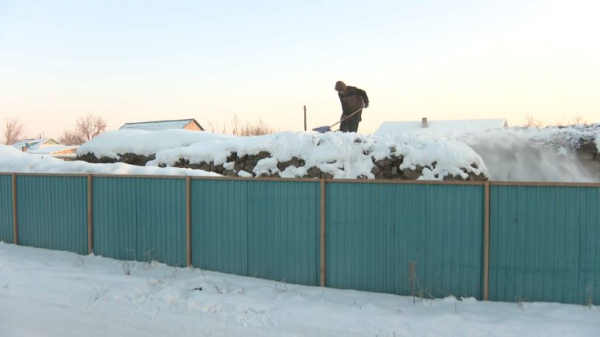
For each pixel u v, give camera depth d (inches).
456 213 255.3
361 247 275.3
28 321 229.3
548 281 241.1
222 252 315.0
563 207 237.6
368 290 274.2
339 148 430.3
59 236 389.4
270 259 299.3
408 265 265.0
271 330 215.2
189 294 261.9
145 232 343.6
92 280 290.2
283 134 476.1
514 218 245.1
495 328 207.0
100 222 365.1
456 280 256.2
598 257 233.1
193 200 324.5
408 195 264.2
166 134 608.4
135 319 231.0
